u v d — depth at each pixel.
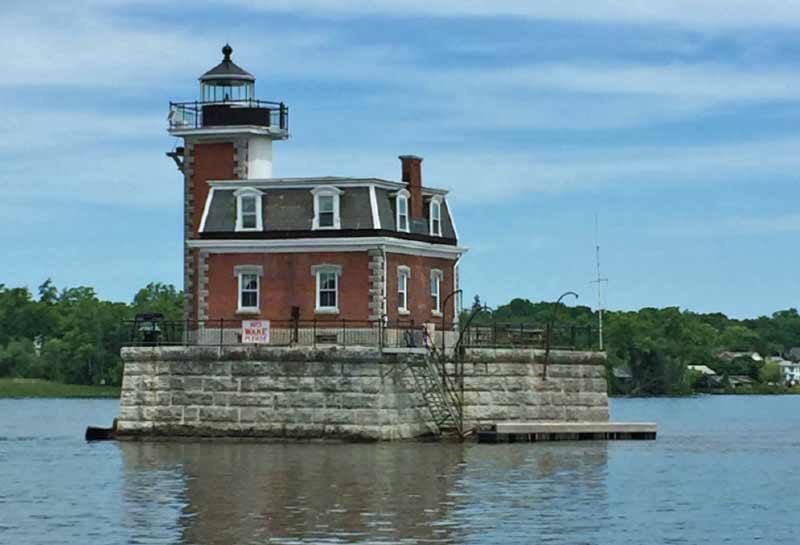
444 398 89.62
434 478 71.44
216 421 88.06
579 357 97.25
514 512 61.62
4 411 166.12
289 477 71.62
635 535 57.06
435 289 97.62
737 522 60.25
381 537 56.00
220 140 98.00
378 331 90.00
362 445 85.38
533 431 91.00
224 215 92.75
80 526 58.69
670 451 89.06
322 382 86.69
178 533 56.97
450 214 100.69
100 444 90.62
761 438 107.06
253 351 87.56
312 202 91.69
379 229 90.31
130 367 89.94
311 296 91.19
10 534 57.12
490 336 98.56
